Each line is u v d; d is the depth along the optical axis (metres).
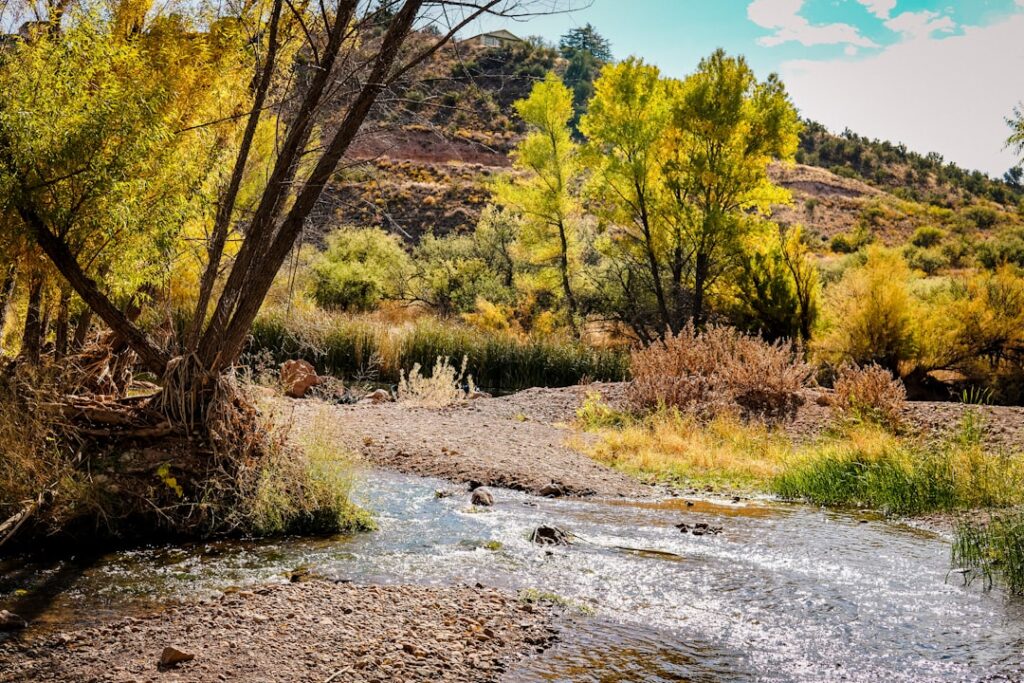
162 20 8.06
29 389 6.57
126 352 8.61
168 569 5.76
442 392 15.95
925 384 20.86
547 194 27.42
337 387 17.20
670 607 5.36
